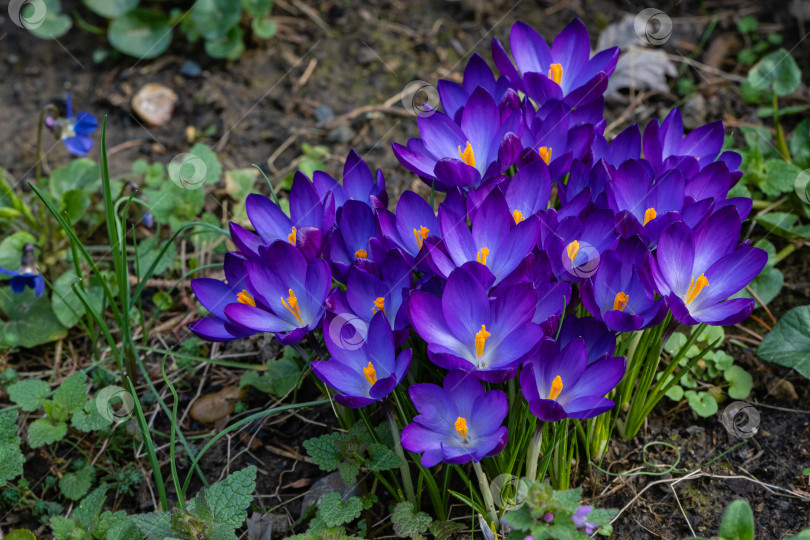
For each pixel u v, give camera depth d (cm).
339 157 111
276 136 114
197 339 99
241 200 107
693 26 122
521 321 79
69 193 104
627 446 91
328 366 80
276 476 92
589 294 80
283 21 128
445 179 84
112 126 117
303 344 92
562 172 85
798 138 106
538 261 81
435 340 79
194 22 121
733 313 81
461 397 79
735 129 110
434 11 128
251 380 94
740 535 78
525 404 82
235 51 121
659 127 88
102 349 100
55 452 94
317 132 114
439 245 81
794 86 106
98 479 93
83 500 89
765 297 97
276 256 82
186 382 97
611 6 126
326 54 124
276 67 122
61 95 120
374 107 116
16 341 100
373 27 126
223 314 84
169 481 92
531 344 78
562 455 85
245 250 85
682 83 114
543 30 123
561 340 82
